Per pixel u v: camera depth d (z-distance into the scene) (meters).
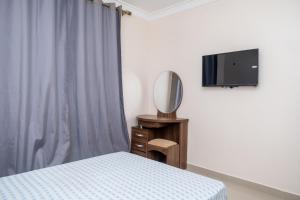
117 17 2.95
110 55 2.84
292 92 2.13
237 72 2.45
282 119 2.19
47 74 2.14
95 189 1.19
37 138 2.07
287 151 2.16
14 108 1.97
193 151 2.95
